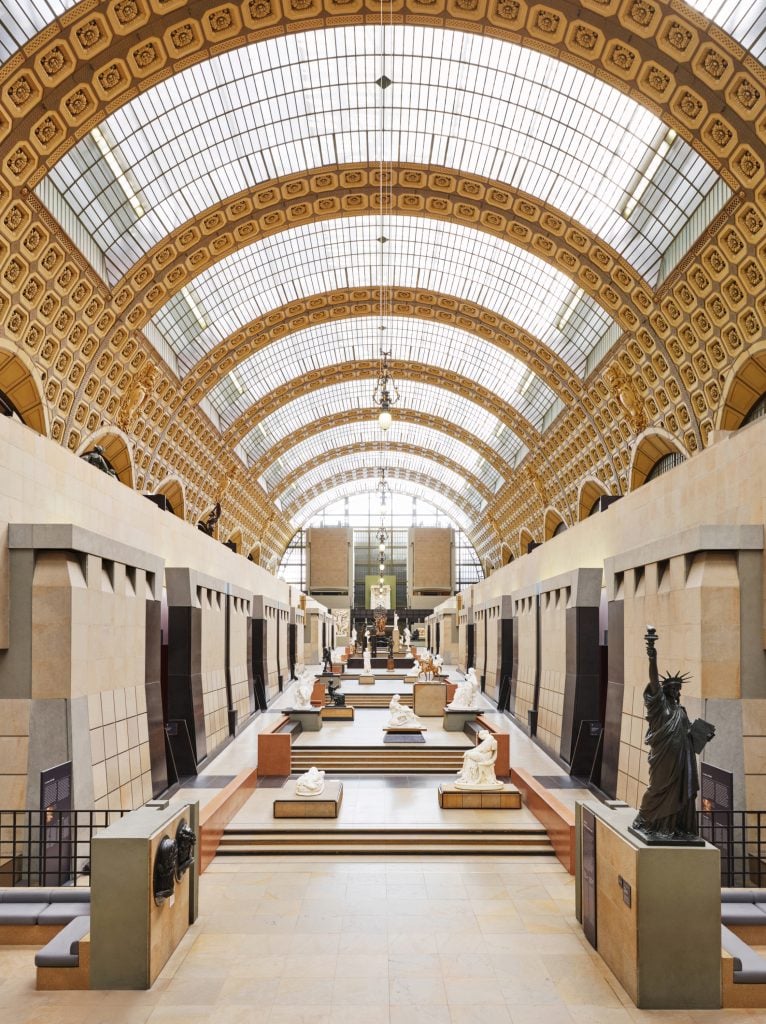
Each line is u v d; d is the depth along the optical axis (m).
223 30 21.00
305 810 15.27
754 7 17.73
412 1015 8.16
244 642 30.81
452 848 14.03
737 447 13.24
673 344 27.94
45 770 11.59
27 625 12.50
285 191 29.17
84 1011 8.23
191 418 39.50
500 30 21.61
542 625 25.91
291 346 46.31
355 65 24.77
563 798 17.19
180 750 20.00
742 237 22.03
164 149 25.50
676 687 8.89
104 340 27.77
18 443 13.05
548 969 9.27
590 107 24.70
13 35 18.20
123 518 18.23
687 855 8.30
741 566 12.58
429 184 29.52
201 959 9.54
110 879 8.80
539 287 35.56
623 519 19.06
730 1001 8.27
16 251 21.45
